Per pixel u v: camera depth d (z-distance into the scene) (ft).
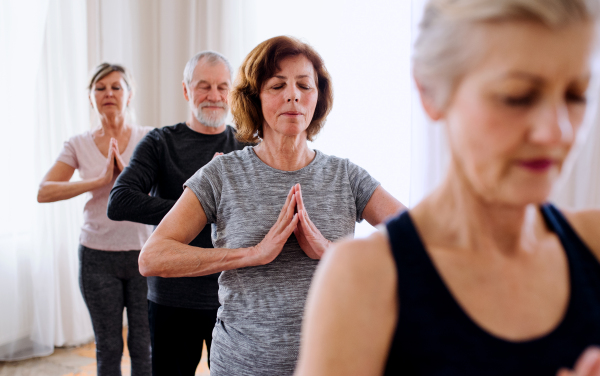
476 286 1.56
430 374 1.49
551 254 1.69
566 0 1.27
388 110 9.18
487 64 1.35
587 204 7.82
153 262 3.79
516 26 1.31
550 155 1.36
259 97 4.19
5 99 9.59
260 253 3.67
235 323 3.79
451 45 1.42
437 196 1.68
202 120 5.98
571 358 1.49
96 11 10.57
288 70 3.97
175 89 11.42
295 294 3.76
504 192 1.42
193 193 4.01
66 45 10.14
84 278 6.88
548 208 1.82
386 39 9.15
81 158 7.56
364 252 1.58
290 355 3.65
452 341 1.48
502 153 1.38
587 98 1.41
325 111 4.47
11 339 9.61
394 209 4.09
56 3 10.00
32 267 9.75
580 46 1.31
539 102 1.35
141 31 11.51
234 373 3.70
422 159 8.67
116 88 7.48
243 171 4.05
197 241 5.48
